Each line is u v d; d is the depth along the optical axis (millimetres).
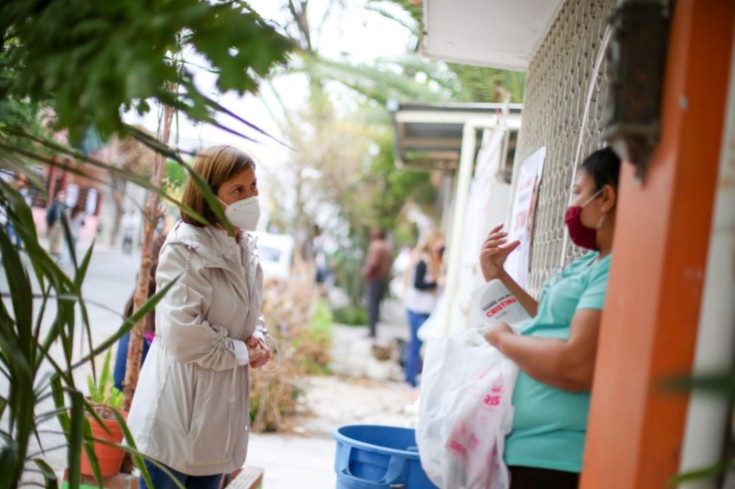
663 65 1644
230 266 3104
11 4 1950
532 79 5145
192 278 2996
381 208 27422
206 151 3090
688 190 1559
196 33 1743
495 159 6152
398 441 3264
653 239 1612
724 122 1562
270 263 14117
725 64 1563
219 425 3068
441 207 27938
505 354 2289
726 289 1543
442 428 2453
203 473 3066
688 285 1553
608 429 1745
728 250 1544
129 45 1623
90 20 1738
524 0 4164
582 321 2129
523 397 2355
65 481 3775
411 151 11930
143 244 4250
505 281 2924
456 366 2547
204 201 3066
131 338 4184
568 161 3648
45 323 7422
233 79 1662
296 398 7605
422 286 10172
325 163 22297
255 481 4160
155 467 3031
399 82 13539
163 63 1649
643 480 1559
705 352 1548
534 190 4152
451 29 4777
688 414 1553
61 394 2227
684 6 1590
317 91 21641
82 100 1616
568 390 2232
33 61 1857
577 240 2328
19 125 2299
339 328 18000
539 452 2291
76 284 2059
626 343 1697
